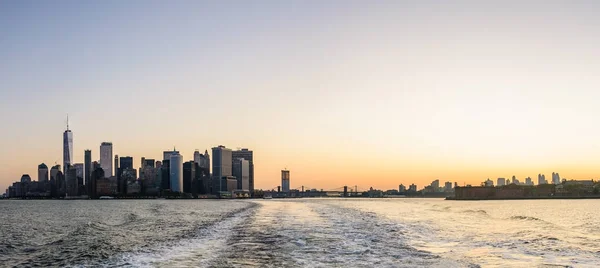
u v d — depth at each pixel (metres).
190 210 141.00
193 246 38.72
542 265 29.73
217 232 50.56
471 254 33.94
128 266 30.08
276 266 29.42
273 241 41.41
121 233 54.94
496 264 30.06
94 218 106.81
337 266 29.42
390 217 76.56
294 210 106.94
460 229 53.31
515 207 192.88
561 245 38.84
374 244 39.25
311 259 31.84
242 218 75.31
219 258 32.38
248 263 30.42
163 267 29.36
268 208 123.62
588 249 36.50
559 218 93.56
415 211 106.75
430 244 39.47
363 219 70.50
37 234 64.06
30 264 33.59
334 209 113.12
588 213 124.56
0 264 34.38
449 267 29.06
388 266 29.38
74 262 32.97
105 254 36.00
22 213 148.00
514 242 40.81
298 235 46.22
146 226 67.00
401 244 39.31
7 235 62.34
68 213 144.38
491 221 68.38
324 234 47.16
